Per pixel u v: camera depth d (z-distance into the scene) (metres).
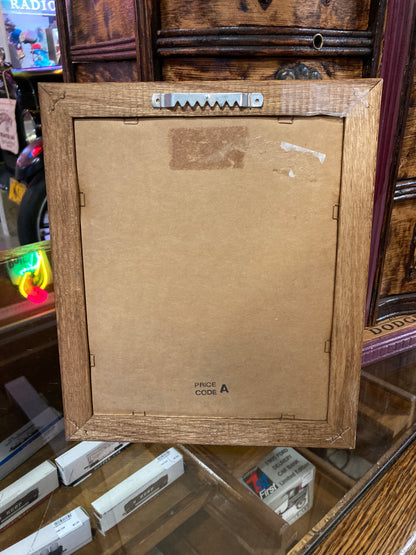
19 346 0.82
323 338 0.55
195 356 0.56
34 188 1.31
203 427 0.57
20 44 1.16
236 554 0.54
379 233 0.79
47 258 1.04
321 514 0.58
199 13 0.61
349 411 0.57
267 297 0.54
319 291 0.54
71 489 0.59
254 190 0.51
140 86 0.48
